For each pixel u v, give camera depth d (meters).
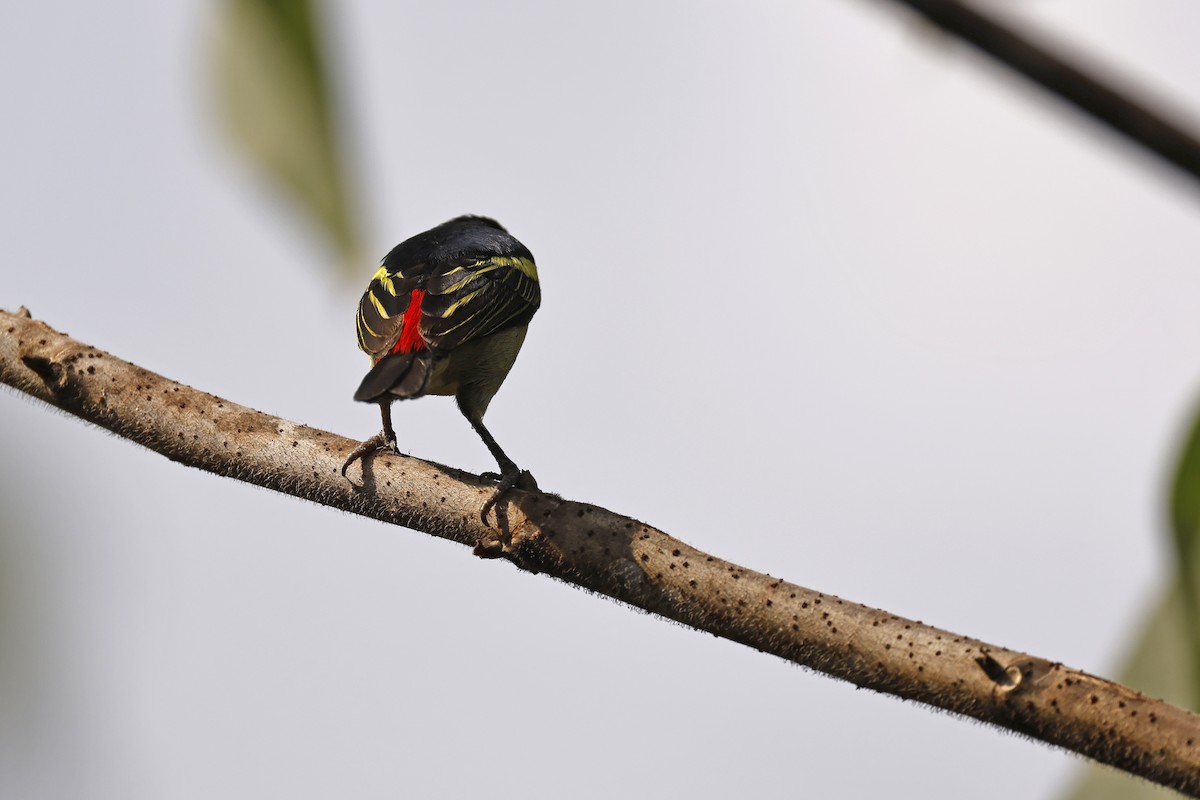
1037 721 5.73
